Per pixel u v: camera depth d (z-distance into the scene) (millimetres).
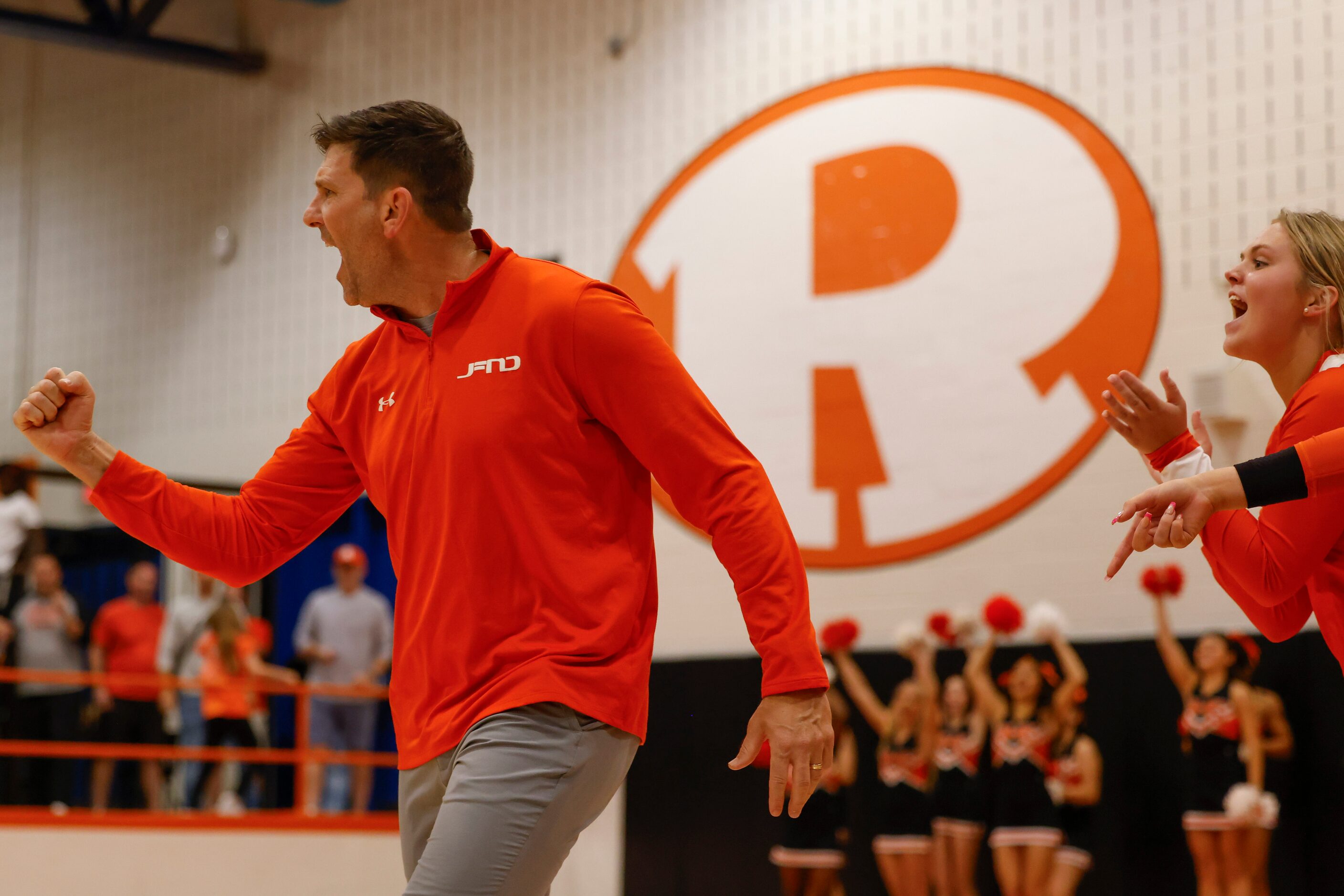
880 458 9383
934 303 9336
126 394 13398
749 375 10023
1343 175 7953
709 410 2219
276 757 9117
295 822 9133
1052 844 7977
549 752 2100
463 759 2119
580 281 2285
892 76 9727
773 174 10141
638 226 10734
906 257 9492
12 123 14461
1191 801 7547
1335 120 8023
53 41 11945
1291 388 2637
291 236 12586
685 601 10039
